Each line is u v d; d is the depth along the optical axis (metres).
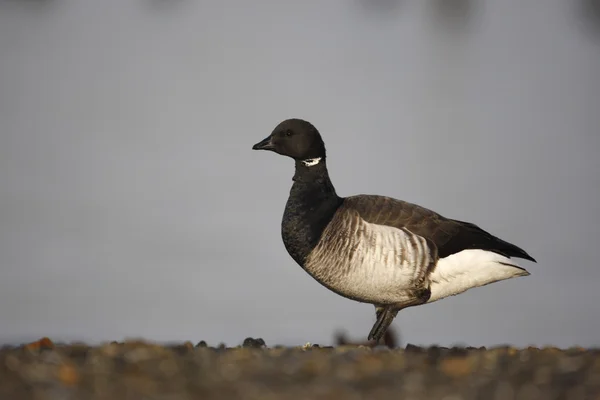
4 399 8.04
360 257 13.78
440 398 8.45
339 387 8.72
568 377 9.18
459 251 14.05
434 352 11.06
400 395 8.52
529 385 8.90
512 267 14.14
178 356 10.09
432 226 14.03
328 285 14.37
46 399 8.06
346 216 14.00
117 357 9.79
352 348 11.55
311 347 11.82
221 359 9.96
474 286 14.48
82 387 8.52
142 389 8.49
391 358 10.26
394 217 13.97
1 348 10.84
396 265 13.75
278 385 8.76
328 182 14.68
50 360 9.51
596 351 11.15
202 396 8.34
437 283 14.17
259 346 12.20
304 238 14.27
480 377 9.23
